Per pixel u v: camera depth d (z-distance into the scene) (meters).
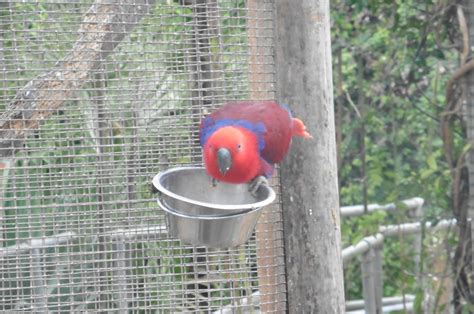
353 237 8.80
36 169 6.64
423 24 9.06
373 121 10.25
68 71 6.32
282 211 6.41
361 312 9.40
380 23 9.84
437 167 8.98
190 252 6.80
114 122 6.66
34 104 6.28
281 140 5.44
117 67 6.85
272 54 6.41
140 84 6.64
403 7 9.15
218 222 5.08
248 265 6.63
